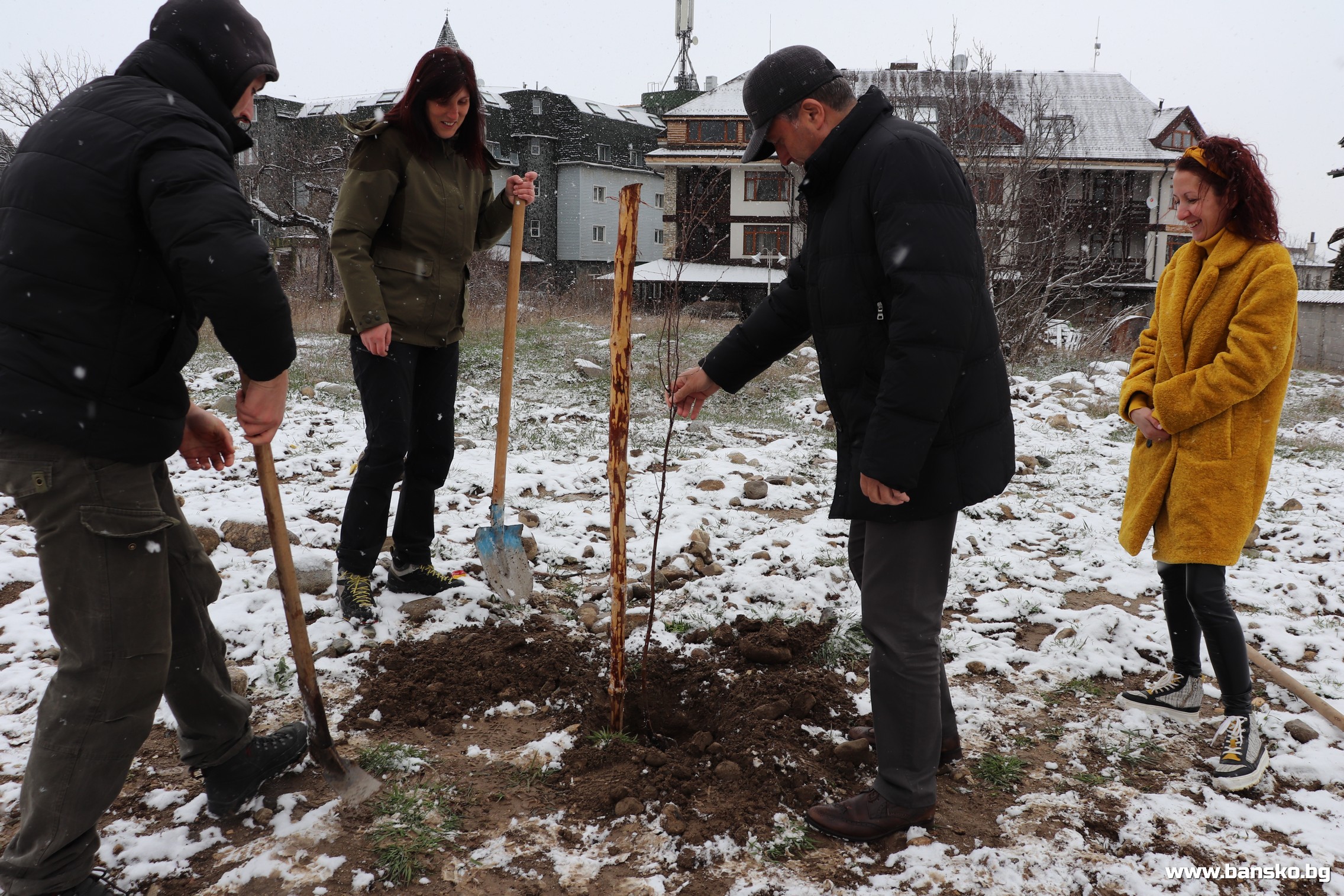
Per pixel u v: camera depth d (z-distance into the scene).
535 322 15.46
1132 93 36.06
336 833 2.32
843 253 2.27
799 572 4.31
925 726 2.35
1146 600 4.12
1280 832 2.41
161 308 1.91
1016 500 5.72
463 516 4.92
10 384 1.78
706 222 33.69
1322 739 2.86
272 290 1.84
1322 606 4.02
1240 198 2.69
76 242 1.79
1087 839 2.38
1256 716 3.00
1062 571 4.50
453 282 3.53
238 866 2.20
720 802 2.49
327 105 46.19
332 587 3.81
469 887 2.15
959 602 4.03
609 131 54.22
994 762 2.71
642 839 2.34
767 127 2.39
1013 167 15.48
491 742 2.81
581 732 2.86
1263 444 2.71
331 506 4.96
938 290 2.08
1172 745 2.85
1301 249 45.53
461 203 3.47
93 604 1.89
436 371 3.64
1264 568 4.47
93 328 1.81
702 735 2.85
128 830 2.31
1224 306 2.71
